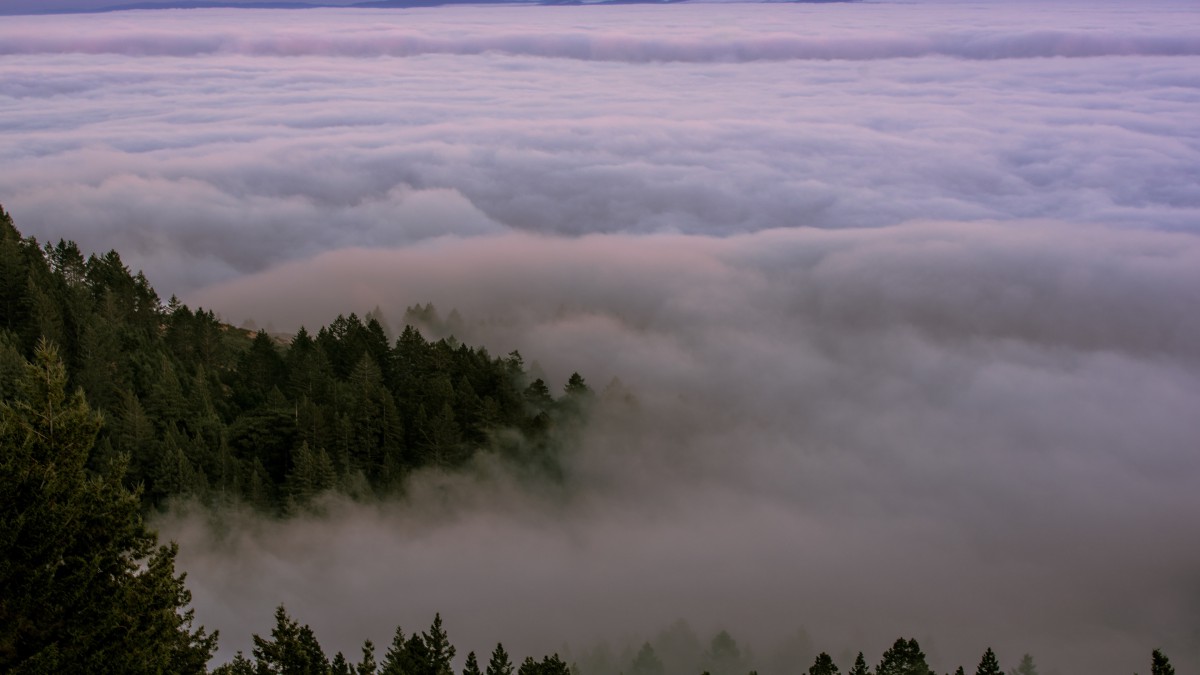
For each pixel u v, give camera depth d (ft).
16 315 246.88
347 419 253.85
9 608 55.01
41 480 56.85
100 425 60.64
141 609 59.67
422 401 287.07
